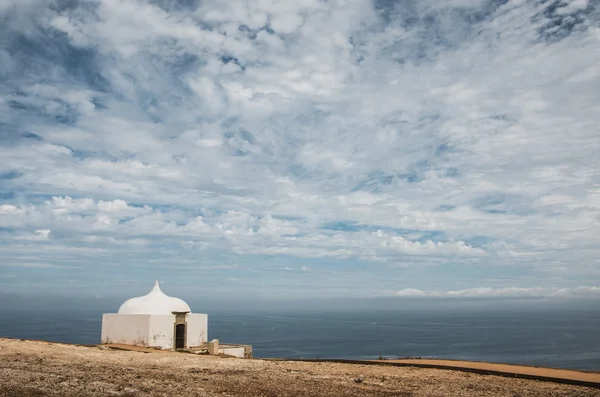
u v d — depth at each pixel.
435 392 19.25
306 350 166.38
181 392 17.14
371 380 21.80
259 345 184.75
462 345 186.25
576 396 19.20
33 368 20.66
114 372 20.86
